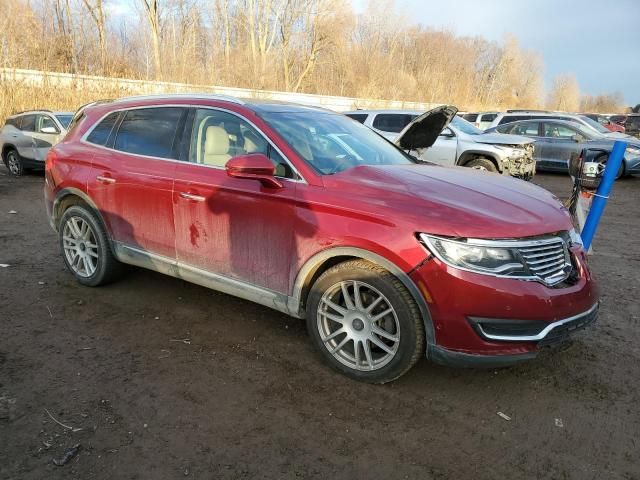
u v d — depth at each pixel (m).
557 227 3.11
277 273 3.48
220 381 3.26
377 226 3.00
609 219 8.64
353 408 3.01
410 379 3.33
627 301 4.78
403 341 3.04
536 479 2.49
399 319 3.02
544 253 2.98
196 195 3.79
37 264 5.43
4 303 4.38
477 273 2.80
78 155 4.66
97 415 2.88
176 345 3.72
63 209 4.89
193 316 4.21
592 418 2.97
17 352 3.55
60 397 3.03
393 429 2.83
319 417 2.92
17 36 19.81
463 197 3.18
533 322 2.85
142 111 4.42
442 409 3.02
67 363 3.43
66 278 5.01
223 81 32.03
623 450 2.70
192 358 3.54
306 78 40.84
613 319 4.36
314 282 3.44
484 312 2.81
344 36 39.84
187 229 3.91
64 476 2.41
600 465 2.59
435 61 46.56
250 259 3.60
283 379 3.30
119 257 4.48
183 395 3.10
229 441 2.70
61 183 4.72
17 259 5.59
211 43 35.31
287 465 2.54
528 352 2.89
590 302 3.12
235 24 36.31
